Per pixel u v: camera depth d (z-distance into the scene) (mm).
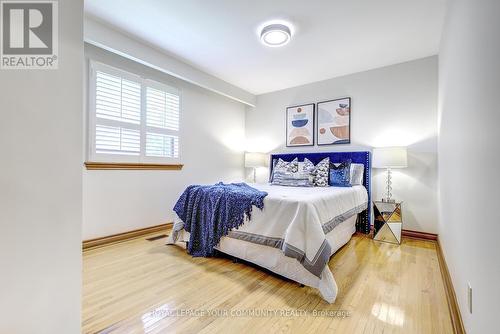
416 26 2461
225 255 2482
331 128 3914
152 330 1365
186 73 3420
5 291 807
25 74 847
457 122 1638
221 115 4457
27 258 851
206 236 2479
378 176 3480
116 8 2238
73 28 960
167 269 2152
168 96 3518
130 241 2930
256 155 4531
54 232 914
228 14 2307
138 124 3143
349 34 2623
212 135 4277
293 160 4004
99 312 1521
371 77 3566
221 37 2725
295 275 1884
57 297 924
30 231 855
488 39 958
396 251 2656
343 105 3797
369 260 2391
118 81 2930
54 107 911
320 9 2213
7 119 805
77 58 972
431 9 2189
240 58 3240
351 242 2984
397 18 2332
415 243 2953
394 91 3375
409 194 3256
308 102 4180
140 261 2326
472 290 1159
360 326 1403
